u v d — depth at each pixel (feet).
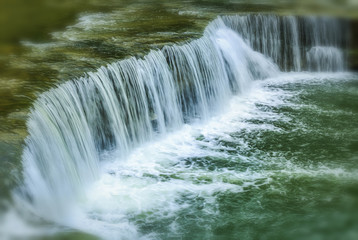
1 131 29.63
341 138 47.11
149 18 61.36
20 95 34.60
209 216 34.47
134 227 32.73
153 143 45.09
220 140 46.50
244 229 33.24
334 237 32.50
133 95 43.52
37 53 45.21
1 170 26.09
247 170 40.91
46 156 30.89
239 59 61.11
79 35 52.24
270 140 46.62
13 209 24.70
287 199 36.76
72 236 24.95
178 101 49.03
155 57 46.57
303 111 53.88
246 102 56.44
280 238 32.42
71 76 38.86
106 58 43.80
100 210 34.24
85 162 36.60
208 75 53.11
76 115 36.94
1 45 48.01
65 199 32.14
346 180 39.40
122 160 41.04
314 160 42.83
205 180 39.04
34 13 64.13
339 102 56.65
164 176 39.32
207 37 54.75
